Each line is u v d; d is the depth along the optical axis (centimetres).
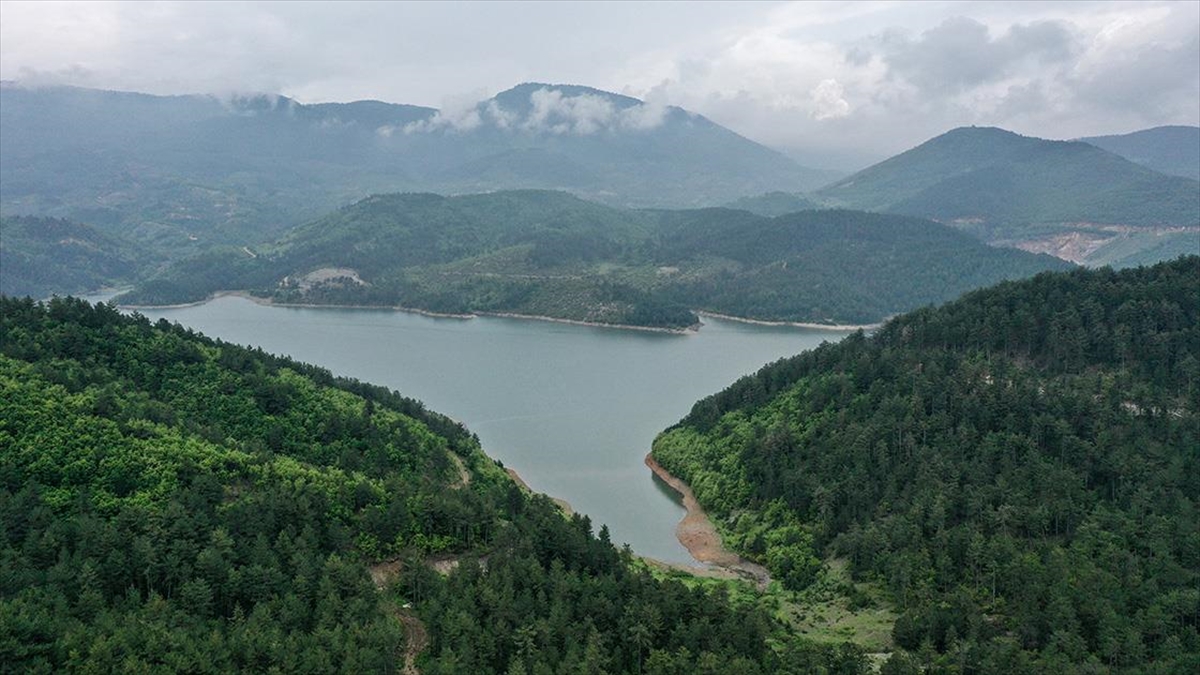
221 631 13262
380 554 17062
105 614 12725
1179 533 16138
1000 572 16162
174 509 15088
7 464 16025
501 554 16225
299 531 16300
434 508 17912
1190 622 14212
